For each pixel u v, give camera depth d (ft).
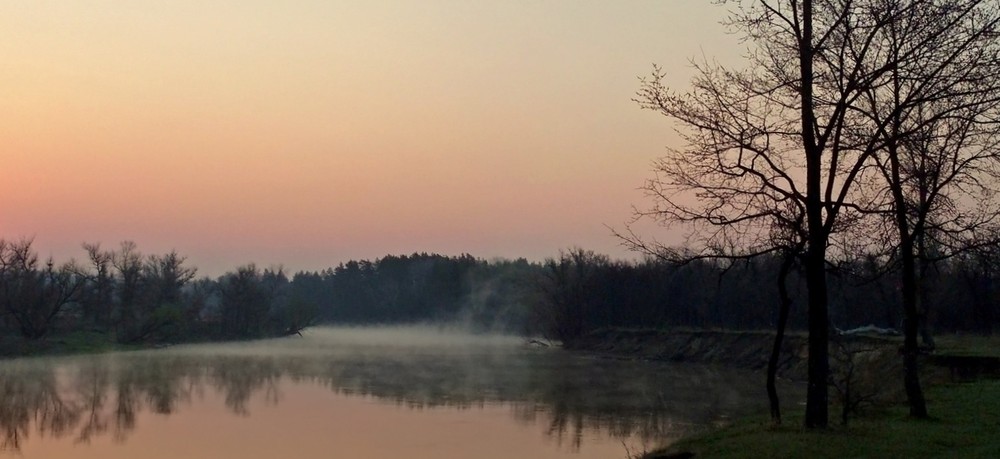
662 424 107.24
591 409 123.54
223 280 497.05
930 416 62.49
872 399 84.64
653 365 219.20
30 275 266.77
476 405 129.80
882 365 119.75
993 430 54.85
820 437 52.19
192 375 188.55
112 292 338.75
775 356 64.54
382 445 93.61
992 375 95.25
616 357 255.70
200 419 116.57
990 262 65.10
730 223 58.18
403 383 166.71
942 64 54.34
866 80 53.67
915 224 66.54
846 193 54.13
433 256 646.33
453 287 552.00
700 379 174.81
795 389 151.33
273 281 524.11
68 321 310.65
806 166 55.11
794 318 225.97
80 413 124.98
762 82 56.13
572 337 314.76
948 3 53.67
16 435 104.73
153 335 329.11
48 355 255.09
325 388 157.69
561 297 329.31
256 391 152.97
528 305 397.60
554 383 165.58
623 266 320.29
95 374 190.90
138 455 90.89
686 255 61.31
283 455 88.89
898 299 164.96
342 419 114.83
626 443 92.99
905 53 54.70
